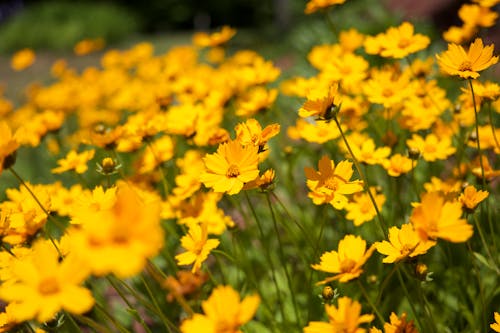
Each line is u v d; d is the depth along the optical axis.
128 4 6.93
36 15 6.14
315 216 1.02
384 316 0.81
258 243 1.04
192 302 0.60
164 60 2.02
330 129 0.91
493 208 0.89
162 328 0.95
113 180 1.20
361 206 0.85
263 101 0.92
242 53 1.74
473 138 0.87
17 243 0.71
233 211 1.10
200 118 0.97
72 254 0.57
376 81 0.93
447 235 0.56
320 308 0.83
